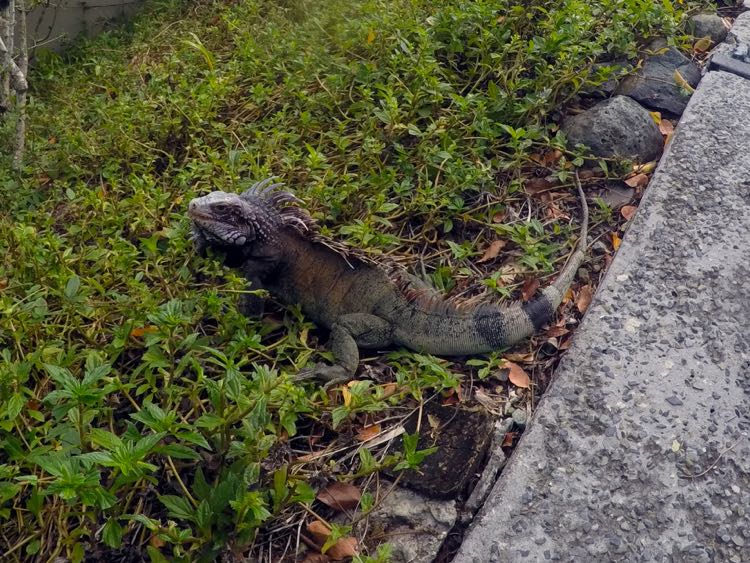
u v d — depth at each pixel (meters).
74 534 0.87
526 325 1.15
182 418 1.00
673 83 1.62
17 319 1.11
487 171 1.38
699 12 1.85
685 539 0.89
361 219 1.34
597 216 1.38
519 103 1.51
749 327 1.12
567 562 0.88
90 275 1.25
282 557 0.91
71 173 1.56
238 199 1.15
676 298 1.16
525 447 0.99
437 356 1.16
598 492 0.94
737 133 1.45
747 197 1.33
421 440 1.02
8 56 1.54
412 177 1.43
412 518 0.94
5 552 0.91
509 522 0.91
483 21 1.64
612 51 1.66
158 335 1.01
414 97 1.48
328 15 1.82
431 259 1.32
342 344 1.13
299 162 1.47
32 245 1.23
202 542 0.85
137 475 0.79
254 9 1.99
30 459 0.85
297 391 0.97
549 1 1.76
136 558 0.91
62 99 1.86
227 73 1.75
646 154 1.49
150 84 1.73
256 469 0.90
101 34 2.18
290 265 1.21
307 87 1.69
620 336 1.11
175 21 2.17
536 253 1.26
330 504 0.96
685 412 1.01
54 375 0.84
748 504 0.93
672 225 1.27
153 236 1.25
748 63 1.68
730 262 1.21
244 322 1.10
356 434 1.05
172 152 1.58
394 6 1.76
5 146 1.56
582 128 1.49
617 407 1.02
